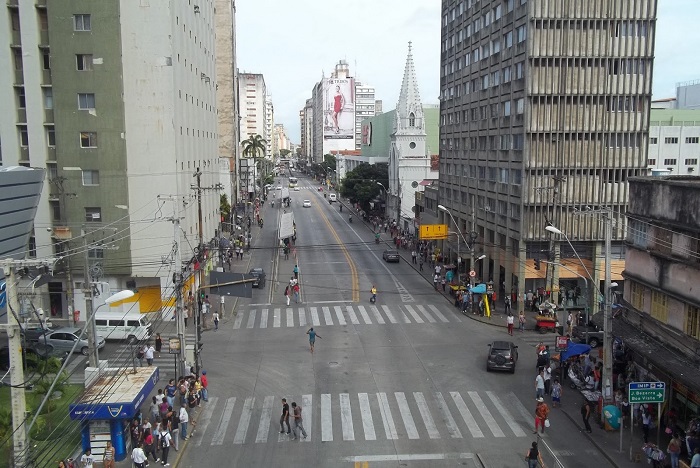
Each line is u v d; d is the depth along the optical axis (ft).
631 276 96.27
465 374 106.01
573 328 128.88
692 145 254.88
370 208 342.23
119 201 139.23
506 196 164.25
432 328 135.64
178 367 108.17
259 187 474.08
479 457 75.77
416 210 278.46
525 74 150.20
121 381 81.76
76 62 136.05
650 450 71.26
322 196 495.82
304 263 213.46
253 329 135.13
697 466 66.03
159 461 75.25
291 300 161.68
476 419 87.56
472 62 195.21
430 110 367.66
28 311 106.32
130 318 126.00
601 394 88.94
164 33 136.67
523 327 135.95
